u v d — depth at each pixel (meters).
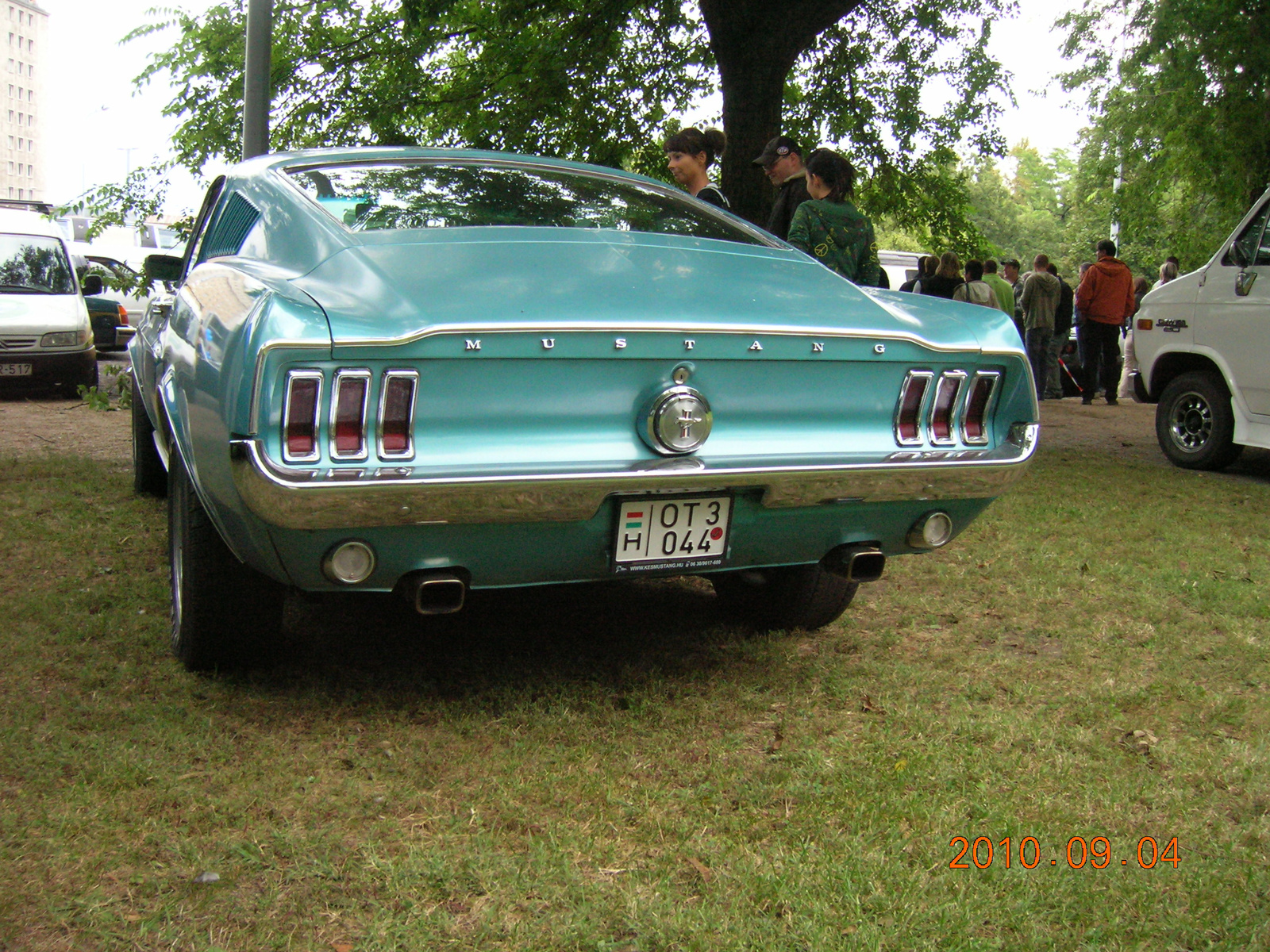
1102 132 20.50
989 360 3.11
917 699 3.33
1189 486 7.30
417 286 2.66
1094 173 21.58
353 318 2.48
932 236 14.49
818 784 2.71
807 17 9.26
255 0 7.02
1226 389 8.12
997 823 2.56
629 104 12.73
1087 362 13.23
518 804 2.58
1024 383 3.17
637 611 4.12
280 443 2.44
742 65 9.40
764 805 2.63
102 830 2.40
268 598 3.12
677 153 5.60
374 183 3.36
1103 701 3.35
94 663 3.32
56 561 4.45
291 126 11.44
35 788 2.56
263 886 2.22
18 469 6.24
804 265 3.46
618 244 3.16
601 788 2.67
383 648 3.58
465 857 2.33
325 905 2.17
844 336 2.87
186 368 2.87
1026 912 2.21
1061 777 2.82
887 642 3.85
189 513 3.00
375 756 2.80
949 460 3.04
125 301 19.00
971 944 2.08
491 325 2.52
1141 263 36.44
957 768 2.84
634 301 2.76
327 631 3.73
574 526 2.79
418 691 3.25
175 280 4.79
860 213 5.27
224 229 3.71
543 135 12.10
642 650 3.69
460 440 2.59
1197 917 2.22
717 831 2.51
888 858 2.38
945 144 13.62
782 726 3.10
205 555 3.02
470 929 2.10
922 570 4.84
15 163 143.12
